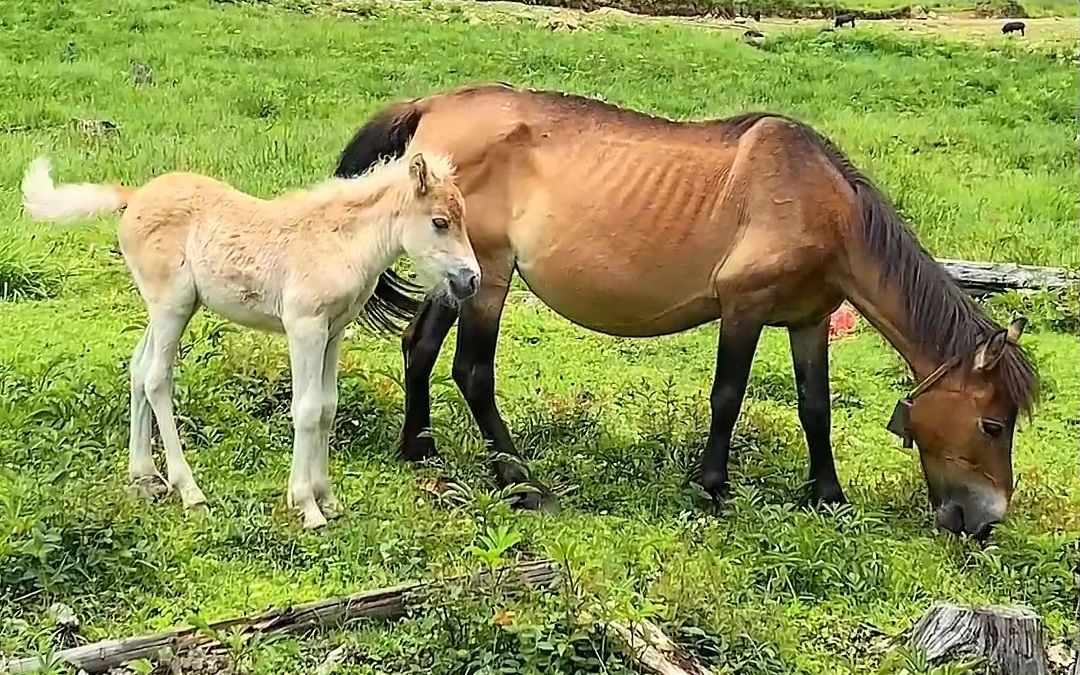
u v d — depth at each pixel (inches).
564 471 264.4
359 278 223.0
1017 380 236.2
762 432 292.0
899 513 258.1
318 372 223.5
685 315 253.8
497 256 255.4
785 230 242.2
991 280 414.9
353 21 916.0
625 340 372.2
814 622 209.0
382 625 195.3
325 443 230.4
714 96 764.6
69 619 188.7
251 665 180.9
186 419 258.7
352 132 596.4
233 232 223.0
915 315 242.2
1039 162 639.1
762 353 374.6
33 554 195.6
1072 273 416.2
